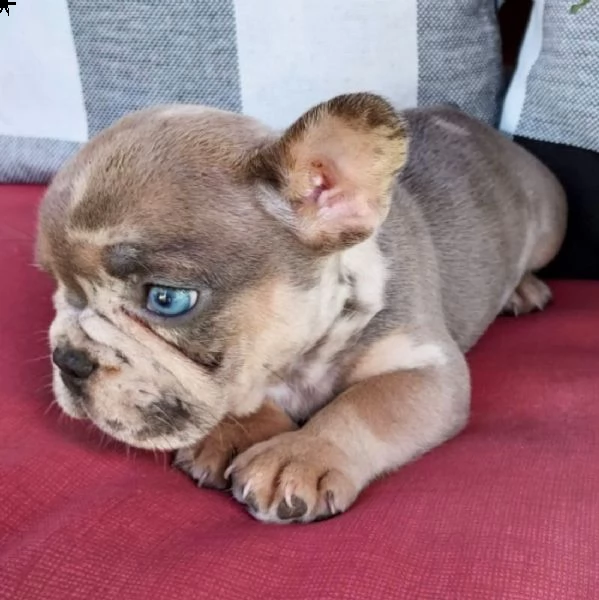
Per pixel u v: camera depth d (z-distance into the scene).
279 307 0.24
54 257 0.23
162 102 0.39
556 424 0.25
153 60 0.39
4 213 0.37
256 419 0.26
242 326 0.23
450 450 0.25
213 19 0.37
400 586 0.18
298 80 0.38
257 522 0.22
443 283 0.32
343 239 0.24
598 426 0.25
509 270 0.35
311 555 0.19
